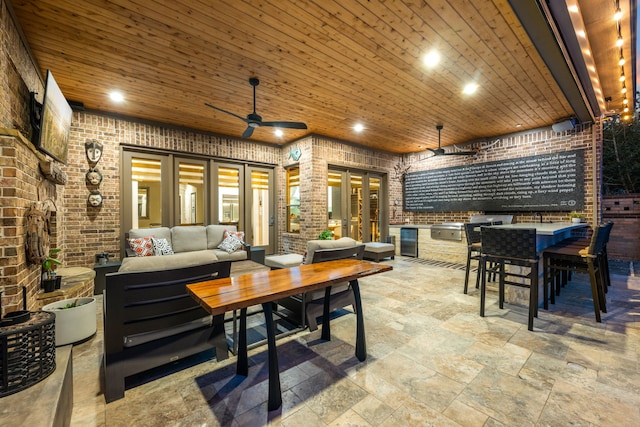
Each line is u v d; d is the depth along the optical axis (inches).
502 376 72.9
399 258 253.9
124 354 66.8
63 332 90.4
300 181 239.8
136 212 190.9
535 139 211.0
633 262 211.2
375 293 146.6
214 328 80.8
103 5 86.7
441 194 268.7
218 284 64.9
